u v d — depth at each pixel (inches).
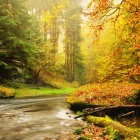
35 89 1194.6
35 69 1355.8
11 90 903.1
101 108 457.4
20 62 1136.2
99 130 335.9
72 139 288.2
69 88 1594.5
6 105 630.5
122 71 787.4
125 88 627.2
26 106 615.2
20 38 1013.2
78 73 1942.7
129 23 286.4
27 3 1770.4
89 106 517.3
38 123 389.1
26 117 447.2
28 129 342.6
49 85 1475.1
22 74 1296.8
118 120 441.1
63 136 303.9
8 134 311.3
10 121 401.4
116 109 492.4
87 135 308.5
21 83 1246.3
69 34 1851.6
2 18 887.1
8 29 933.8
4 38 928.9
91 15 249.3
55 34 1921.8
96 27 261.7
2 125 366.9
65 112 521.7
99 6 239.1
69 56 1891.0
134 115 495.8
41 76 1550.2
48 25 1881.2
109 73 854.5
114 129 321.1
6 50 935.7
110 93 568.7
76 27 1782.7
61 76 1835.6
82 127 361.4
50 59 1409.9
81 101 529.7
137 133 298.7
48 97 896.9
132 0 245.9
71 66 1923.0
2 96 812.6
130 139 279.3
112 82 853.2
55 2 1851.6
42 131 331.0
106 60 798.5
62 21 1878.7
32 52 1030.4
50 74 1734.7
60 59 1513.3
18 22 951.0
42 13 1835.6
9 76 1199.6
